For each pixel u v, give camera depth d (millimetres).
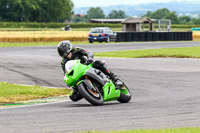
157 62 73688
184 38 171500
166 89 43469
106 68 33031
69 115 28078
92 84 32125
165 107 31453
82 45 132000
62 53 32562
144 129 22812
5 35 163125
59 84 49062
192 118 26484
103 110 30094
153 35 160750
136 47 120438
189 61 75438
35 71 61469
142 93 41062
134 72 59375
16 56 88250
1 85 45562
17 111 30734
